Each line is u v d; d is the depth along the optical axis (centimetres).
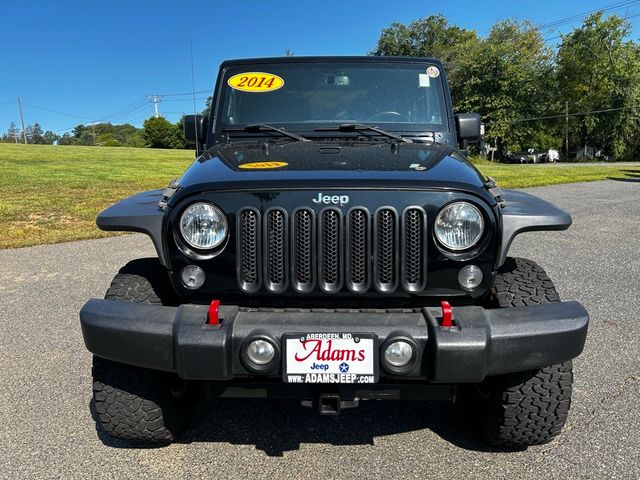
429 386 233
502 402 245
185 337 211
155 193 305
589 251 694
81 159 3041
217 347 209
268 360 212
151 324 218
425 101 351
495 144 4869
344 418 298
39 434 279
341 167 244
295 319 218
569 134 5241
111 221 244
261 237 222
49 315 459
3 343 398
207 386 238
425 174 234
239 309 228
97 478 244
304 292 223
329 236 221
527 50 5019
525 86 4822
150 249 718
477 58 4872
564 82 5125
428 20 6188
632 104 4878
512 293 247
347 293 223
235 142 327
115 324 221
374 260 221
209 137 346
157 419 253
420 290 224
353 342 211
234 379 233
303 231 221
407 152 282
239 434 282
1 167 2289
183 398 277
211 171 247
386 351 210
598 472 245
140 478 244
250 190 222
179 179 268
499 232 228
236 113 351
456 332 209
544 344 214
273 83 358
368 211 219
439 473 247
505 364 213
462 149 363
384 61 363
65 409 304
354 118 344
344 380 213
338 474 247
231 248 224
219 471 250
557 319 218
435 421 295
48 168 2292
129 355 220
